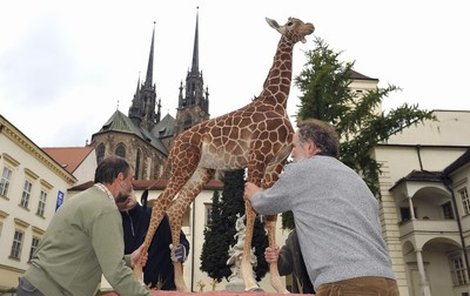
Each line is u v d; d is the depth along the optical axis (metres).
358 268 1.97
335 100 15.40
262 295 3.31
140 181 23.09
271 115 4.22
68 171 30.11
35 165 25.66
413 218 21.25
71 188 29.72
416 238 20.80
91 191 2.79
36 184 25.81
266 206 2.43
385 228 22.38
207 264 20.22
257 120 4.20
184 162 4.34
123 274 2.48
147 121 76.50
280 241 22.03
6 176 22.88
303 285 4.54
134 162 54.88
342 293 1.94
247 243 3.96
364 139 15.23
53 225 2.70
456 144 25.72
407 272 21.50
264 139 4.07
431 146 24.56
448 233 21.09
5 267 22.47
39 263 2.59
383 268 2.04
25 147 24.47
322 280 2.02
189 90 74.50
